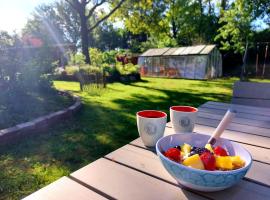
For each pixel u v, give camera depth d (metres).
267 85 2.36
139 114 1.15
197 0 21.94
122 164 0.95
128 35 37.97
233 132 1.38
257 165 0.96
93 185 0.80
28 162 2.67
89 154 2.92
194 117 1.22
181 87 10.36
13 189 2.15
